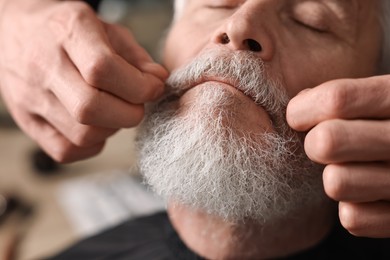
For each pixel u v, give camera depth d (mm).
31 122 608
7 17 650
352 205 404
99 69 461
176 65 568
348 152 374
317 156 383
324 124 379
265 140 459
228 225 552
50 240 1037
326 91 384
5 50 618
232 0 546
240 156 446
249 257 574
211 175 447
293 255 587
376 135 372
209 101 451
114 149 1546
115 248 788
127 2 1574
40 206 1201
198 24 564
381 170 383
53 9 578
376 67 611
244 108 454
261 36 471
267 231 554
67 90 486
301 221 562
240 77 458
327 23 530
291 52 504
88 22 519
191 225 590
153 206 1099
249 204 479
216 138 442
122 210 1092
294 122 411
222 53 468
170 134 478
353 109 377
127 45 544
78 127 531
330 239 617
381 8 605
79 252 804
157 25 1585
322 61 517
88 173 1383
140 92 484
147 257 738
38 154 1384
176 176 466
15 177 1360
